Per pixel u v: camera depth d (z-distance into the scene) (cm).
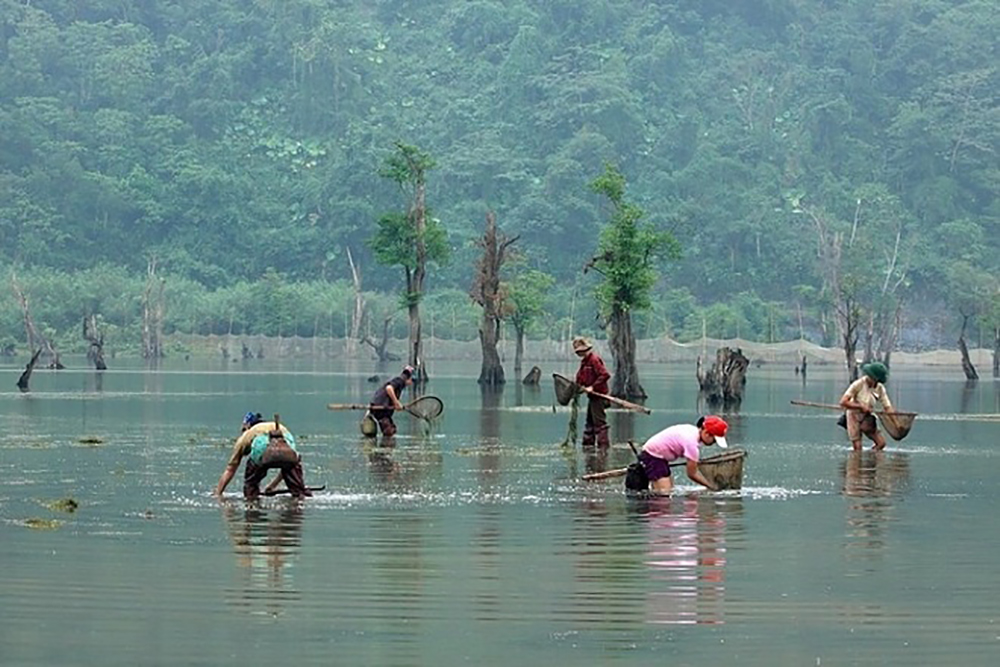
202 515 4325
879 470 5788
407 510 4459
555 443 7006
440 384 15300
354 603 3086
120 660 2644
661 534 4012
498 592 3206
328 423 8431
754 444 7088
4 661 2633
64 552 3662
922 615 3016
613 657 2680
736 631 2872
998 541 3928
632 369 12231
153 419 8588
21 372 17725
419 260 15700
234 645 2744
